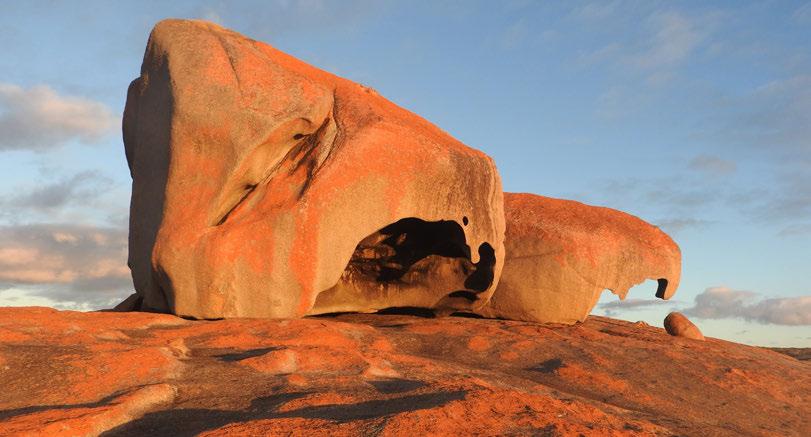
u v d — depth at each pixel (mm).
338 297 16016
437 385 7805
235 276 12734
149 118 14734
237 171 13180
